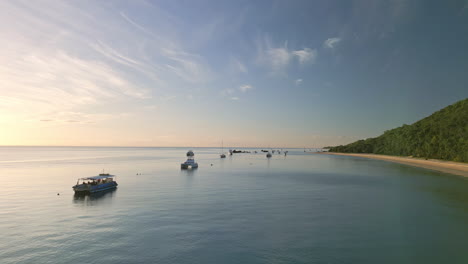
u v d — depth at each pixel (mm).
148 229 27656
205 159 180250
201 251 22250
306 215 32844
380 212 34188
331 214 33281
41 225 29328
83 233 26562
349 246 23141
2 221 30984
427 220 30594
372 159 172875
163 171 92062
